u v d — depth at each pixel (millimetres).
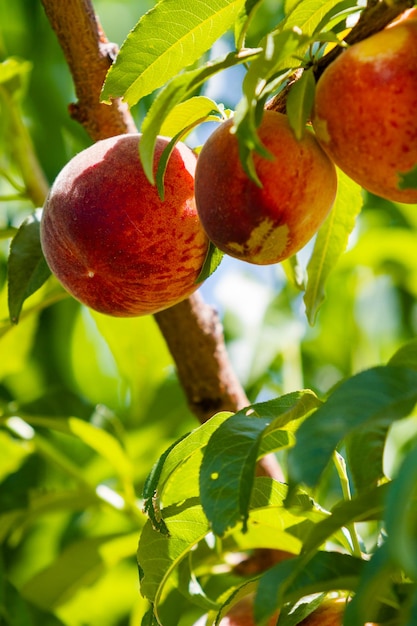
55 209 920
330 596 890
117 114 1025
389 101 848
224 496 839
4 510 1140
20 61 1082
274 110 896
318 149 881
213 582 1085
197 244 917
